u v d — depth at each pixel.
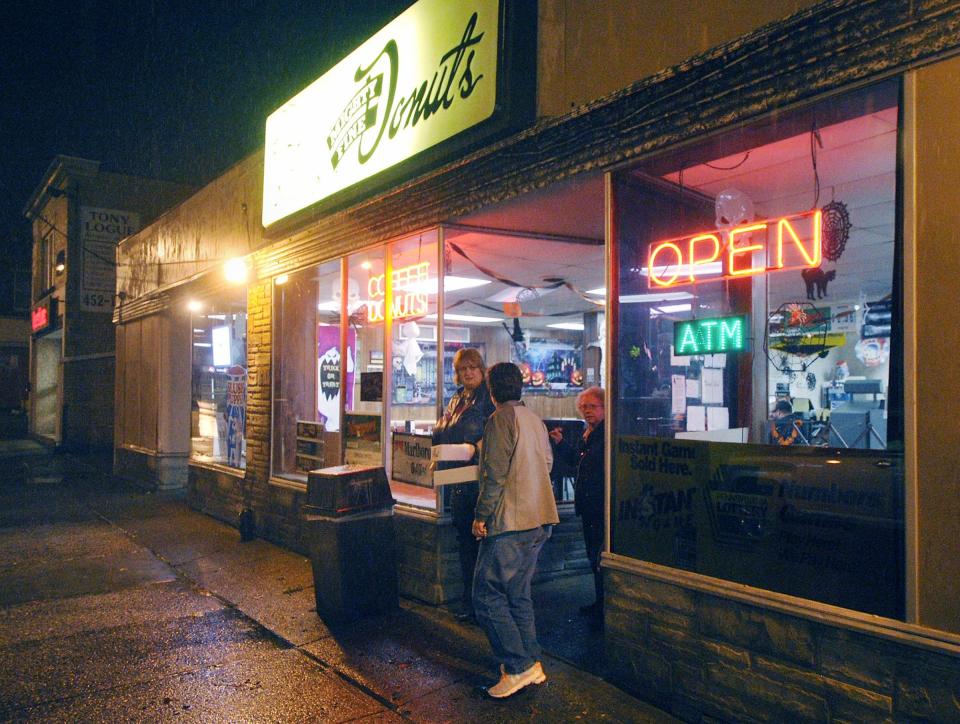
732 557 3.67
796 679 3.37
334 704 4.18
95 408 20.30
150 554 7.93
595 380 9.37
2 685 4.49
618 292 4.45
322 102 7.44
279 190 8.20
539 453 4.32
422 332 6.24
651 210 4.69
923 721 2.93
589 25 4.67
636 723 3.81
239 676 4.59
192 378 11.24
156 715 4.07
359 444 7.05
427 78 5.81
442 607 5.80
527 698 4.15
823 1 3.29
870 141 4.00
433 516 5.86
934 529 2.91
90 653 5.02
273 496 8.32
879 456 3.12
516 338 9.34
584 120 4.49
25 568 7.36
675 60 4.10
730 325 4.48
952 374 2.87
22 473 15.39
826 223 4.14
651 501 4.11
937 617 2.89
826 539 3.29
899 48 3.05
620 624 4.23
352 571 5.51
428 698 4.22
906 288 3.02
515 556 4.18
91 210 20.42
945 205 2.91
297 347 8.35
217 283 9.98
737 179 4.71
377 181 6.51
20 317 32.91
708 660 3.74
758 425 5.25
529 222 5.87
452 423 5.50
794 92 3.43
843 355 4.91
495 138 5.28
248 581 6.76
